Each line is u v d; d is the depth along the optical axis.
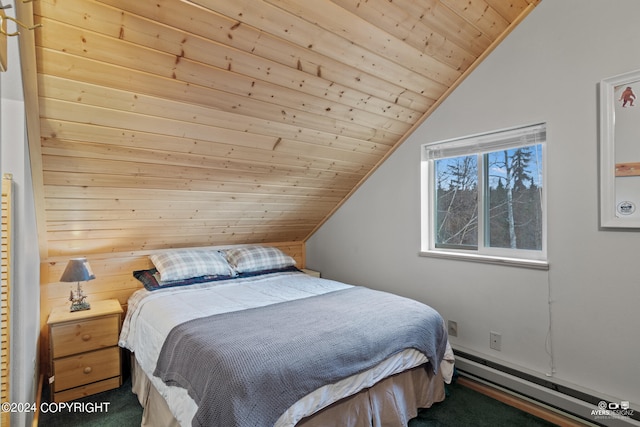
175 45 1.59
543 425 2.00
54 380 2.21
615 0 1.88
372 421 1.79
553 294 2.13
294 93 2.08
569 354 2.06
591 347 1.98
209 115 2.02
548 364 2.15
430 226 2.92
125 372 2.64
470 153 2.60
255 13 1.58
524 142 2.30
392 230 3.13
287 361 1.45
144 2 1.39
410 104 2.59
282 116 2.23
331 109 2.32
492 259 2.41
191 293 2.55
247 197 2.97
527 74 2.22
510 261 2.31
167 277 2.70
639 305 1.81
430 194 2.92
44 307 2.52
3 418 1.20
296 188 3.10
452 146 2.71
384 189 3.19
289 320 1.88
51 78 1.53
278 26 1.67
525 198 2.36
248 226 3.43
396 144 3.02
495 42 2.33
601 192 1.91
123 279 2.90
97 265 2.77
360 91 2.26
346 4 1.68
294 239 4.10
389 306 2.17
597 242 1.95
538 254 2.30
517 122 2.27
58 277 2.58
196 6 1.47
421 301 2.89
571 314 2.05
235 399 1.27
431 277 2.82
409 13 1.85
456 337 2.64
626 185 1.84
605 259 1.92
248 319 1.90
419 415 2.08
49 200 2.17
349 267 3.58
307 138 2.52
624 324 1.86
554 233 2.12
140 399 2.14
